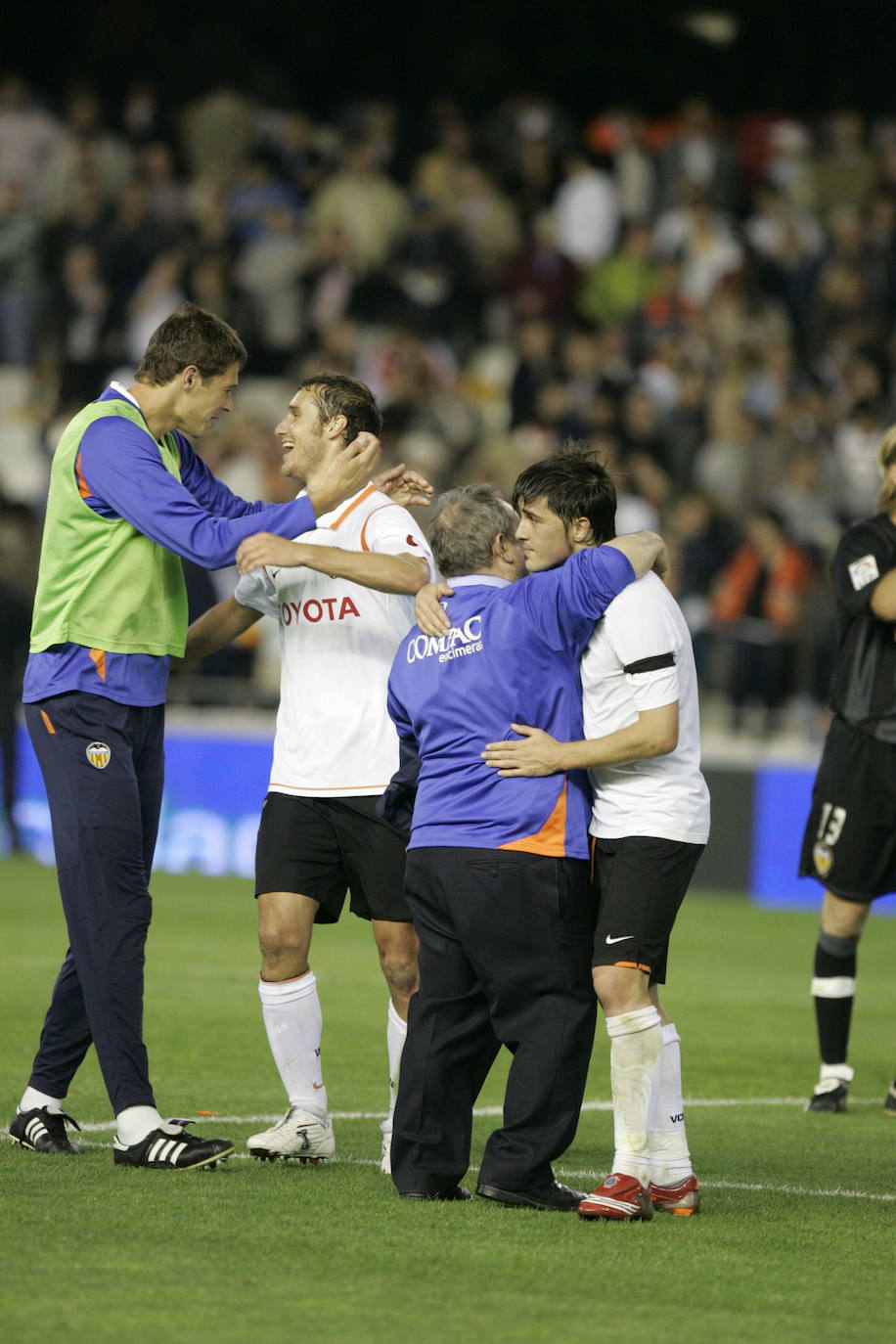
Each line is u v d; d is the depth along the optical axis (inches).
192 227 2539.4
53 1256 546.6
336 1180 677.9
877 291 2554.1
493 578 671.8
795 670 1973.4
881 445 912.9
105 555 692.7
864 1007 1272.1
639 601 634.2
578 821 648.4
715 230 2615.7
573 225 2704.2
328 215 2615.7
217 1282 525.7
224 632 749.9
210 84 2910.9
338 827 708.0
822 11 3061.0
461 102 3075.8
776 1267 571.2
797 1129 842.8
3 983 1196.5
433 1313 504.1
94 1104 826.8
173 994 1181.7
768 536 2000.5
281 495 2170.3
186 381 708.7
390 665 711.1
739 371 2321.6
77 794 689.0
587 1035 649.0
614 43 3083.2
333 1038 1048.2
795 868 1887.3
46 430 2346.2
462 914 644.7
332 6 3097.9
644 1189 630.5
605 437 2240.4
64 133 2728.8
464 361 2559.1
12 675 1988.2
